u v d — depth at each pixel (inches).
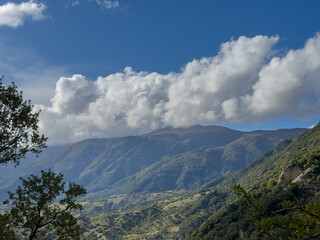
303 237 201.6
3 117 726.5
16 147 752.3
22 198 761.6
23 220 786.2
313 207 208.8
